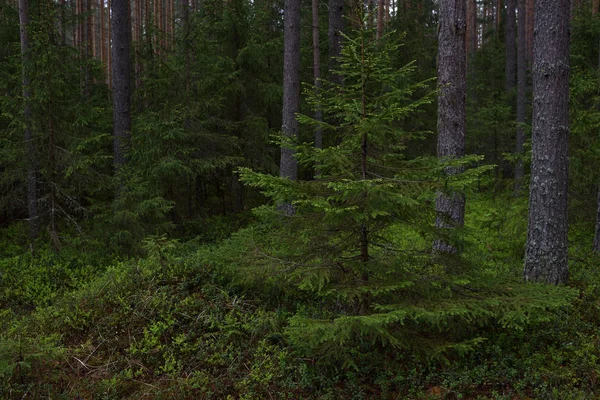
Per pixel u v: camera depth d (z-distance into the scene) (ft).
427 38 66.49
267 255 17.34
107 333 19.34
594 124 29.58
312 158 15.40
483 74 73.56
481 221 39.06
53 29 33.81
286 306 21.06
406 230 33.86
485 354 17.29
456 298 15.25
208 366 17.66
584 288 22.56
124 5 39.04
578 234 32.83
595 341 17.69
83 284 27.20
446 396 15.29
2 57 44.50
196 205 43.83
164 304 20.39
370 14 14.24
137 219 33.19
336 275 16.01
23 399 15.42
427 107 57.31
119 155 39.04
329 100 15.25
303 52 57.31
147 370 17.61
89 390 16.46
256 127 45.34
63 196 33.53
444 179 13.78
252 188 49.26
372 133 15.05
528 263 23.66
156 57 42.93
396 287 14.01
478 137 62.69
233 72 43.93
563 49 22.22
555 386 15.28
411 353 16.98
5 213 40.93
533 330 18.43
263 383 16.42
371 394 15.78
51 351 16.74
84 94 50.21
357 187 13.05
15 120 30.96
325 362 16.56
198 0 76.48
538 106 22.94
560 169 22.59
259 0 62.64
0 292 26.23
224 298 21.01
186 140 38.63
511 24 68.18
